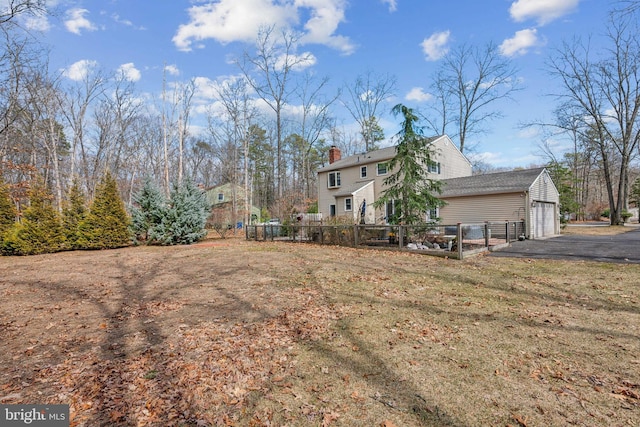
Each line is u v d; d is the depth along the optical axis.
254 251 12.20
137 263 10.09
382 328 4.13
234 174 30.06
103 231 15.09
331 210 26.34
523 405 2.47
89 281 7.48
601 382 2.75
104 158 27.84
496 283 6.33
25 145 22.28
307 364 3.23
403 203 13.38
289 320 4.51
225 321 4.55
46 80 21.78
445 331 3.98
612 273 6.77
